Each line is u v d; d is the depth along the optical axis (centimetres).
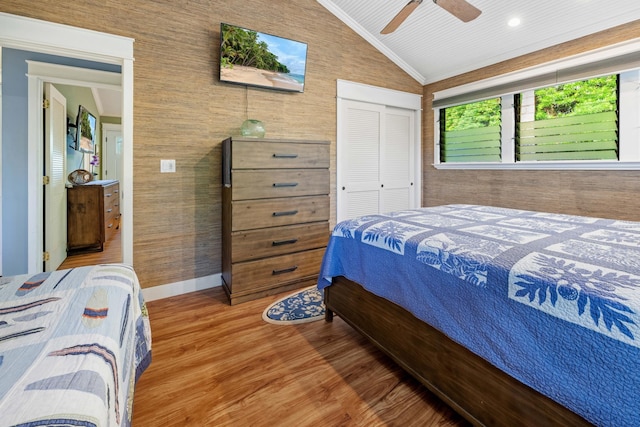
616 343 79
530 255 113
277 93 308
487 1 276
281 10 304
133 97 242
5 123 270
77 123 450
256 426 130
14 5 205
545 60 305
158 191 257
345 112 358
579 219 183
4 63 268
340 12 340
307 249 283
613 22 261
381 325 167
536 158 319
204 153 275
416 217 196
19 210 278
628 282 87
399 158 412
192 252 276
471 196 375
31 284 114
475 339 114
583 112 287
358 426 130
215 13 271
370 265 168
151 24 245
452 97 382
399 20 230
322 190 286
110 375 70
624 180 263
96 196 423
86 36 222
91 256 398
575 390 86
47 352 71
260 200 256
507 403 106
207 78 271
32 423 50
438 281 129
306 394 149
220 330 210
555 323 91
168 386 155
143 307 146
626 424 77
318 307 244
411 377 161
